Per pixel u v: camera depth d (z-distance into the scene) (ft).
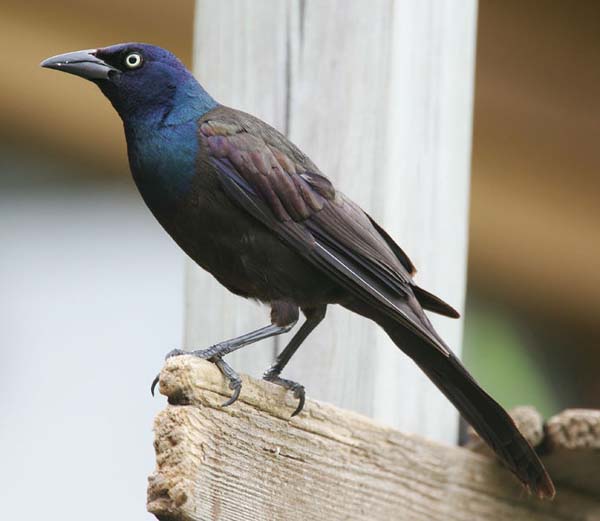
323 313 32.76
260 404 26.78
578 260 56.49
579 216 55.57
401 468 31.12
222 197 31.89
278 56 34.06
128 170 50.44
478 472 33.42
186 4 45.42
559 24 50.75
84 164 50.08
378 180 32.91
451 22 34.45
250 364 33.55
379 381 32.63
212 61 34.81
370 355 32.73
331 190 32.30
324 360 33.04
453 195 34.45
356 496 29.60
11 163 49.80
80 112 48.01
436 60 34.09
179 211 32.35
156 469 24.70
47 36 46.42
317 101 33.58
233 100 34.45
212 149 32.01
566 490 34.78
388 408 32.83
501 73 52.13
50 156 49.70
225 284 33.04
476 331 56.29
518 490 33.86
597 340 58.65
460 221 34.60
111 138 48.93
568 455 33.04
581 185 54.70
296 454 27.81
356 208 32.35
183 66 33.27
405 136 33.27
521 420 32.55
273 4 34.27
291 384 28.04
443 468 32.45
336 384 32.91
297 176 32.19
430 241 34.04
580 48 51.42
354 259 31.73
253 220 31.89
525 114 52.90
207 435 25.17
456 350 34.76
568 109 52.80
